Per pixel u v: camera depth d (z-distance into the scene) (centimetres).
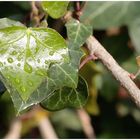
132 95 35
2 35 32
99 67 54
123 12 51
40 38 32
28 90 31
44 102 35
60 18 38
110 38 54
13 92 31
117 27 53
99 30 51
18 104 31
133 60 54
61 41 33
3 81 31
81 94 36
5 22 34
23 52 32
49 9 37
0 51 31
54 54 32
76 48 35
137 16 51
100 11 49
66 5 37
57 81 34
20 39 32
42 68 32
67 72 34
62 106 36
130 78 36
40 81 31
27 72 31
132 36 52
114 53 54
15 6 50
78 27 38
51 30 33
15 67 31
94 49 37
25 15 42
